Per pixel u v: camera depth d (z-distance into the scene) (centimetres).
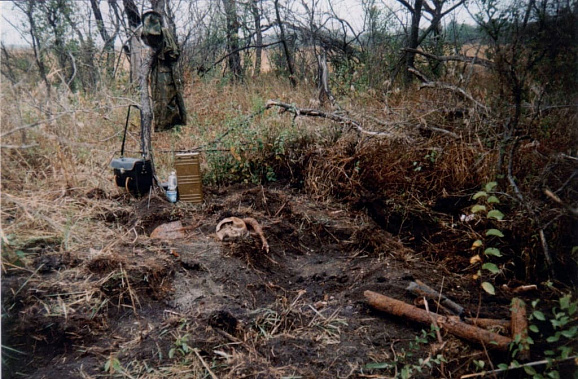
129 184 427
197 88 816
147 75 489
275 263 346
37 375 229
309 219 400
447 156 411
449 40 688
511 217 351
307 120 529
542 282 319
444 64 649
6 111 404
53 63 629
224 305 284
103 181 445
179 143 552
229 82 879
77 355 242
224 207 416
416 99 532
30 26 621
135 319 270
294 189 474
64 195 401
